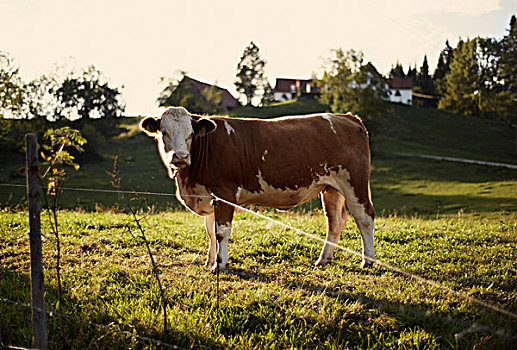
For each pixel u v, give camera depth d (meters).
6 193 25.47
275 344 5.31
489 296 6.68
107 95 73.50
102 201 28.30
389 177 45.12
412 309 6.16
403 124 72.88
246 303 6.16
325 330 5.62
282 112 83.31
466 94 87.25
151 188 35.91
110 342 5.11
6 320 5.40
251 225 11.16
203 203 8.11
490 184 39.41
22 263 7.45
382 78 62.88
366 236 8.48
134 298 6.22
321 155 8.25
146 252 8.60
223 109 85.00
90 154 54.34
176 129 7.46
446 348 5.31
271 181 8.15
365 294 6.71
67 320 5.48
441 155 56.03
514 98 68.25
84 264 7.60
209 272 7.60
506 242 10.01
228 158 7.94
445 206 31.33
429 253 9.10
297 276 7.61
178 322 5.50
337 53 62.97
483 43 73.81
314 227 11.22
